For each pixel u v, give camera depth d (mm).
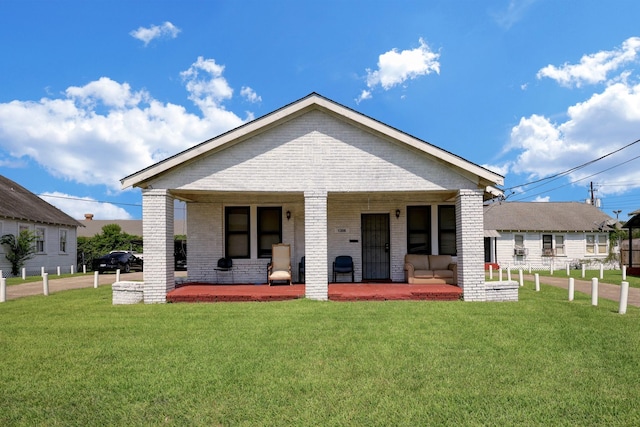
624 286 9539
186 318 9070
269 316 9227
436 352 6379
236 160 11820
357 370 5594
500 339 7129
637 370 5605
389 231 15312
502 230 33250
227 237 15078
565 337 7254
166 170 11539
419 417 4258
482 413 4344
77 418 4316
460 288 12070
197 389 4988
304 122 11984
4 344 6973
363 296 11625
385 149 11961
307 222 11852
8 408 4535
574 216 35625
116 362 6020
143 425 4152
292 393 4875
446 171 11906
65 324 8508
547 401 4633
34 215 27328
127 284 11664
